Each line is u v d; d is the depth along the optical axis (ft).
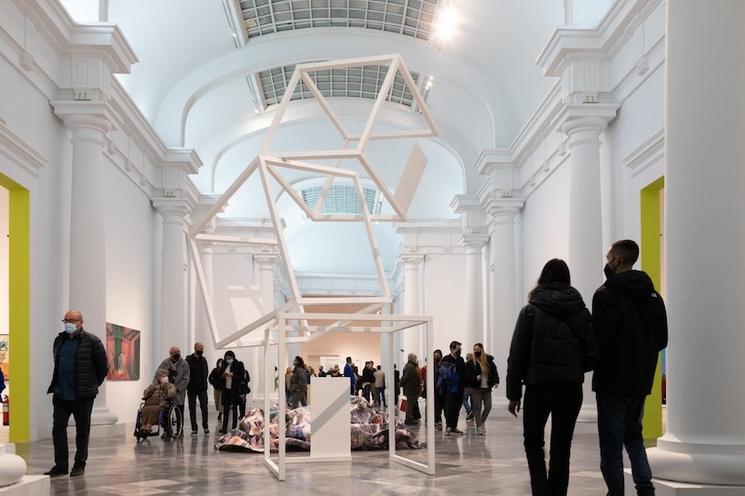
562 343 15.99
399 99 85.76
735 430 17.10
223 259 99.25
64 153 44.68
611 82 44.34
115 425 44.39
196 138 81.97
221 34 65.98
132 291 59.36
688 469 16.98
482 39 64.75
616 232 44.34
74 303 42.78
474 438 40.04
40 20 39.58
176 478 24.95
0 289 56.85
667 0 19.07
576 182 44.16
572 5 49.19
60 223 43.91
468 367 43.01
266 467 27.94
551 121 55.67
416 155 29.89
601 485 22.00
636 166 40.88
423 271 102.47
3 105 36.01
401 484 22.99
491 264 84.02
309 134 99.14
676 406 17.80
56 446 25.64
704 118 17.89
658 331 16.42
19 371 39.17
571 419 16.15
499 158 67.92
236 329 29.17
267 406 29.68
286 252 26.14
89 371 25.90
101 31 42.88
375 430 34.88
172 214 66.74
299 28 69.36
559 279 16.74
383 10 66.28
